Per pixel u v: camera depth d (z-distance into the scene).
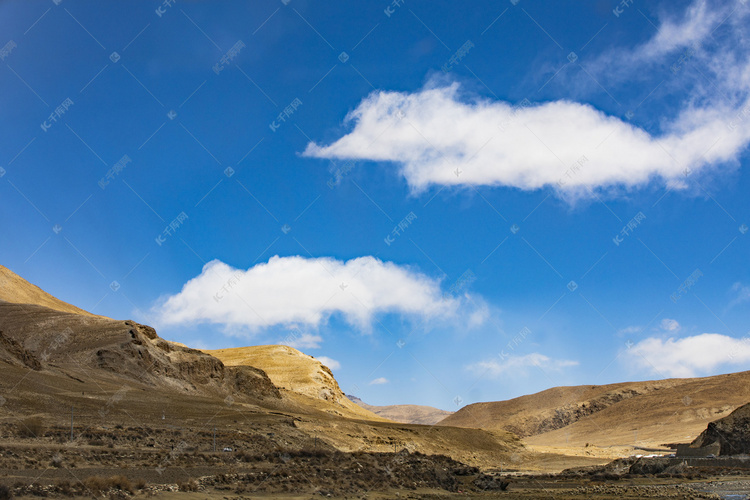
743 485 70.00
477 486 67.62
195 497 43.34
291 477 57.06
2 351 98.69
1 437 58.72
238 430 92.06
